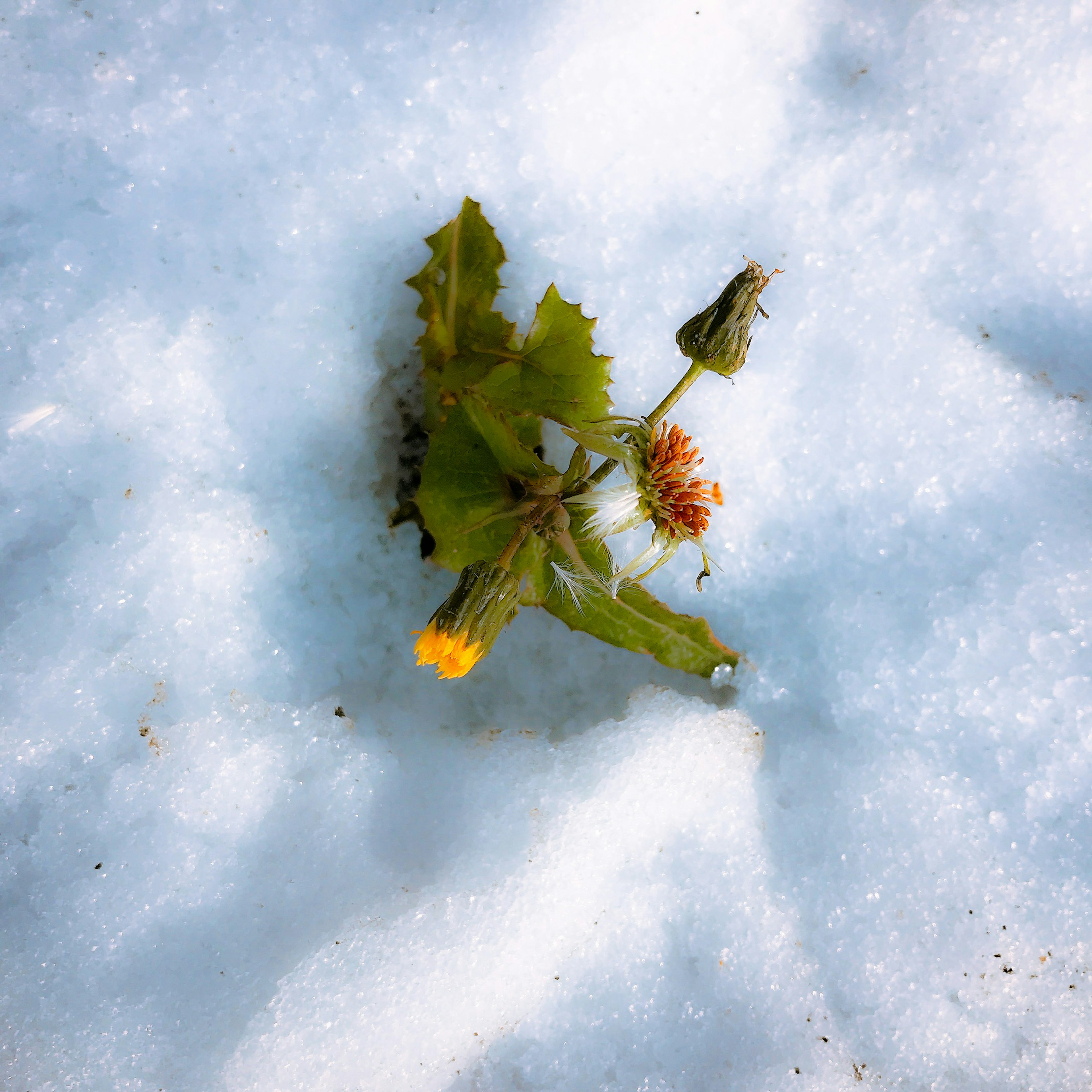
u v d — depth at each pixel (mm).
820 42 355
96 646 331
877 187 354
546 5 347
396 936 329
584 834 338
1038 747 342
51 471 333
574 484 330
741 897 339
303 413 344
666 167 353
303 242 342
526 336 350
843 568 353
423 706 349
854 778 344
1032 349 355
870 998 334
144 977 324
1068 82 354
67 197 337
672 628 344
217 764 331
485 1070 329
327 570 347
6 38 335
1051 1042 334
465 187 348
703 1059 331
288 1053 323
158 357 336
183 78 340
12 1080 319
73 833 326
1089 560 345
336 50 344
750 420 352
